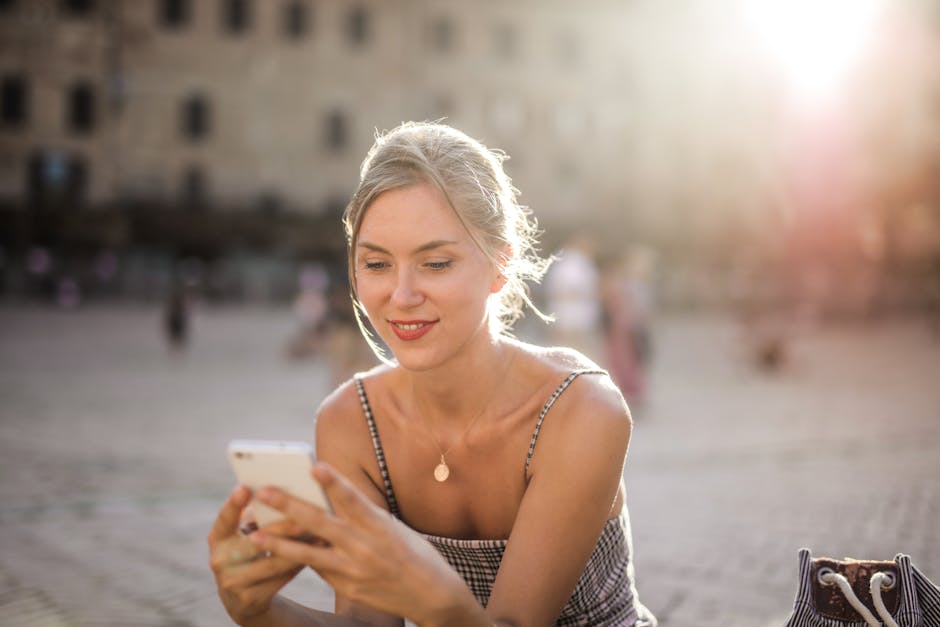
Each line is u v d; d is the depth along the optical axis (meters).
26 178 50.59
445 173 1.79
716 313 49.72
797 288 44.97
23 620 4.16
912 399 14.45
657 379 17.61
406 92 55.09
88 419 11.33
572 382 1.95
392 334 1.83
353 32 54.66
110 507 6.60
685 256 59.28
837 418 12.10
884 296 46.75
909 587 2.15
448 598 1.53
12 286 43.94
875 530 5.98
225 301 47.31
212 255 52.78
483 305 1.85
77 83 51.22
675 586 4.79
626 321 13.30
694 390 15.67
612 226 58.31
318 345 20.25
